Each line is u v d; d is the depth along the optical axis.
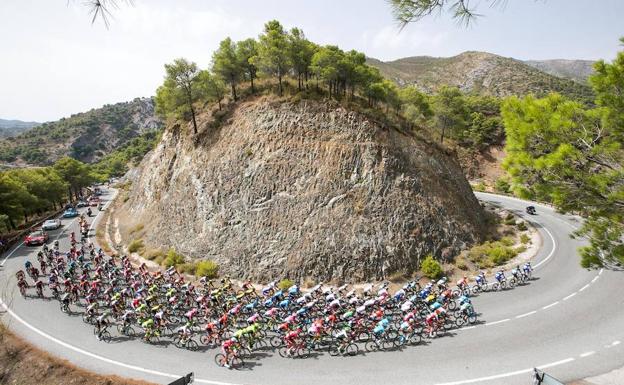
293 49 42.47
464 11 6.79
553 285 29.38
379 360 20.22
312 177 36.47
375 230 33.88
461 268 33.94
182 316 26.66
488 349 20.69
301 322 23.30
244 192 37.38
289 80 47.59
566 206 13.23
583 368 18.47
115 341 23.27
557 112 13.14
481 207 48.53
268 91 45.06
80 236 51.81
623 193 11.76
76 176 95.06
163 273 35.44
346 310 24.66
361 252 32.75
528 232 44.28
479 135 85.31
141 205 52.50
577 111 13.08
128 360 20.98
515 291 28.75
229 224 36.62
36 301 29.92
